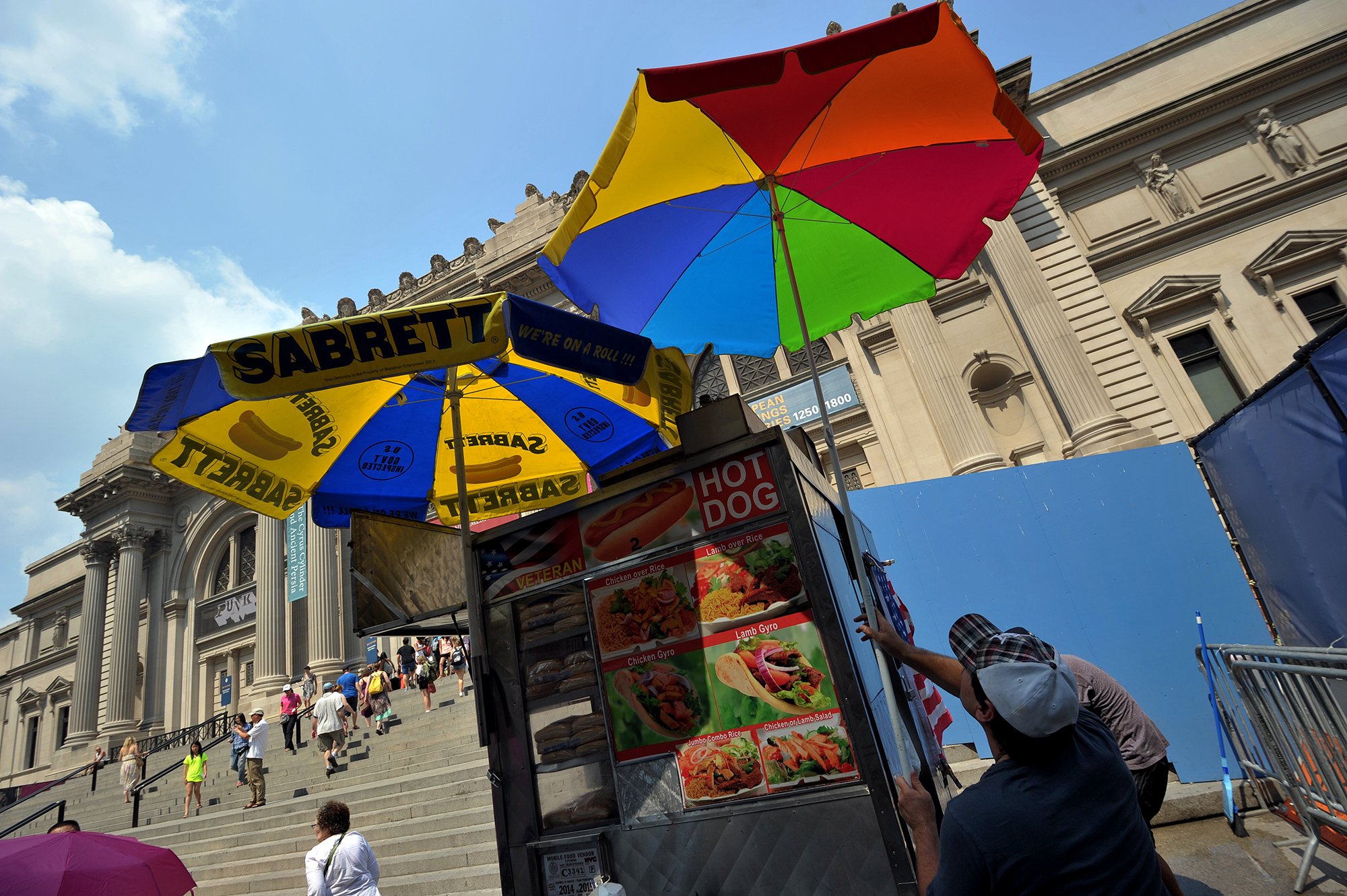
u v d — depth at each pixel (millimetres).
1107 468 7059
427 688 13758
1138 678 6375
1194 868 4180
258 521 26875
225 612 27938
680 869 2818
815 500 3305
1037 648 1789
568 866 3029
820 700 2758
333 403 3963
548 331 2926
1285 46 17953
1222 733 5480
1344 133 16859
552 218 23156
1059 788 1606
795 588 2900
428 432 4562
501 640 3447
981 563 7004
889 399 17203
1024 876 1533
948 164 3281
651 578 3178
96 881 3746
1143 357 16953
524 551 3490
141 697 28156
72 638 34625
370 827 8453
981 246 3672
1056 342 16172
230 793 13586
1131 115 18766
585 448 4906
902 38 2477
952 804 1693
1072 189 18859
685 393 4285
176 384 3062
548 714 3281
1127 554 6773
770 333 4301
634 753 3031
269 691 23625
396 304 25188
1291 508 5859
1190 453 6988
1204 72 18500
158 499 30953
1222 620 6398
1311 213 16641
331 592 24250
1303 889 3652
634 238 3533
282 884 8133
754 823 2744
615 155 2844
